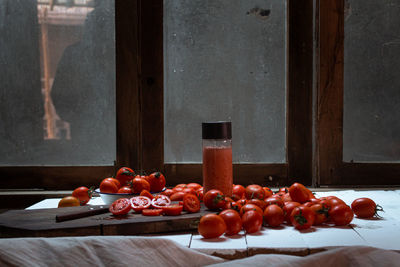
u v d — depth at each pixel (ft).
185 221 3.00
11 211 3.34
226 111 5.00
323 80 4.77
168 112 4.97
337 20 4.75
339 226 3.14
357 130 4.94
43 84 4.96
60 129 4.97
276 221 3.06
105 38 4.93
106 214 3.23
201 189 3.83
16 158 4.96
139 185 3.59
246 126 5.01
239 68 4.98
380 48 4.91
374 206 3.34
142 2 4.75
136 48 4.77
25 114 4.96
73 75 4.96
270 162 4.96
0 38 4.94
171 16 4.91
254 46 4.96
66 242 2.45
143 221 2.95
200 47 4.96
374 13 4.88
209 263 2.50
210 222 2.79
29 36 4.94
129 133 4.81
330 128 4.80
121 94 4.78
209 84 4.98
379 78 4.92
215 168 3.51
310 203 3.20
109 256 2.42
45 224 2.93
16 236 2.86
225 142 3.56
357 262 2.19
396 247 2.60
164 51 4.93
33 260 2.33
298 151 4.86
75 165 4.88
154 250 2.49
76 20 4.93
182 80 4.97
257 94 4.99
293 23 4.79
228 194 3.54
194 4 4.92
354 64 4.91
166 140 4.97
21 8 4.92
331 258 2.20
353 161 4.91
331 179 4.84
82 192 3.76
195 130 4.98
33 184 4.84
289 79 4.82
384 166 4.85
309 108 4.84
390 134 4.94
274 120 4.99
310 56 4.82
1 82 4.95
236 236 2.89
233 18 4.94
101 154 4.99
